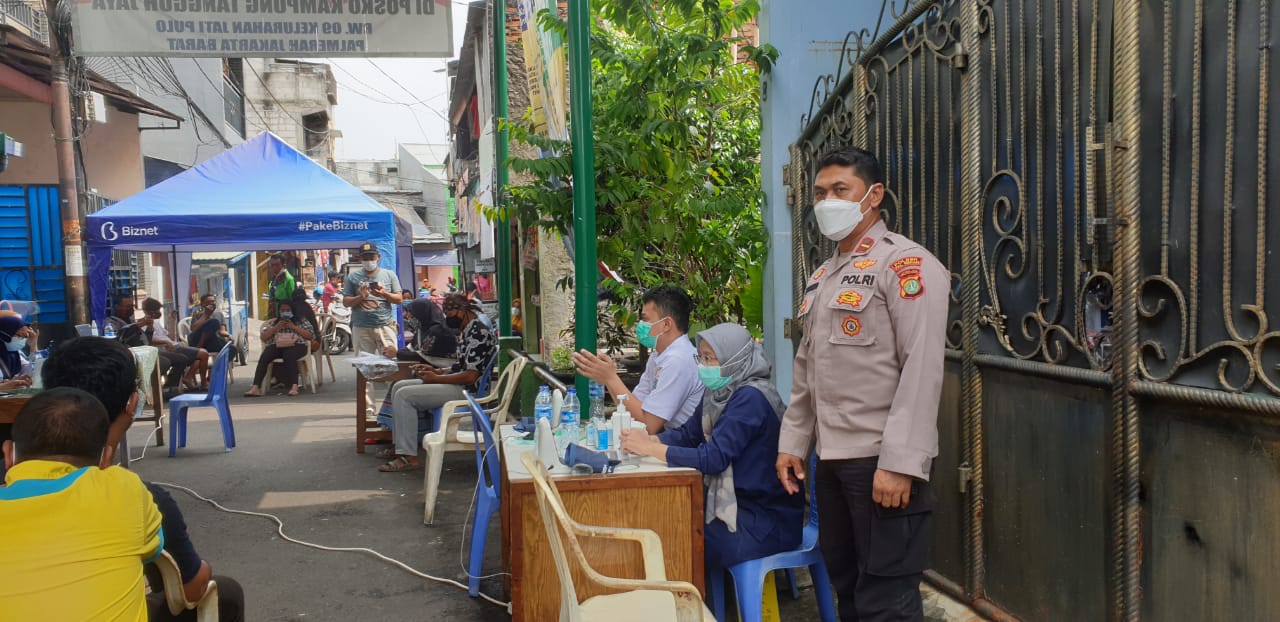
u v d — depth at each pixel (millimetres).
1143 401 2459
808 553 3150
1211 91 2236
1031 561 2992
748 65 6004
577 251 4715
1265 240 2074
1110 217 2484
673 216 5547
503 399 5293
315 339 11875
